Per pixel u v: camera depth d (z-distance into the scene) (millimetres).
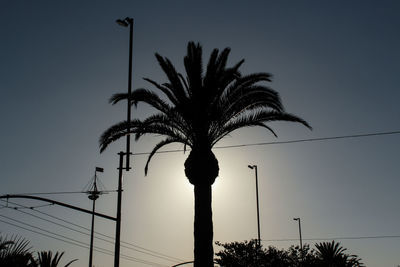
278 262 27141
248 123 21891
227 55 21656
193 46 22031
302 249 28297
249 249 27266
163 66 21703
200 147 21469
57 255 16516
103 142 22641
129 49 24312
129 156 22984
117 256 21859
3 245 12164
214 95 21266
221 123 21922
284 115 21781
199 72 21609
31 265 12828
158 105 22484
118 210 22656
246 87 21688
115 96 23203
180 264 31703
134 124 22641
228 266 26859
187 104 21234
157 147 23234
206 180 21109
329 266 33250
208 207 20828
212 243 20484
